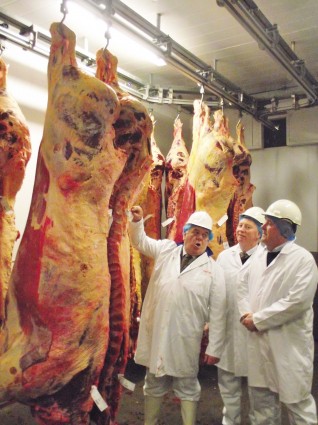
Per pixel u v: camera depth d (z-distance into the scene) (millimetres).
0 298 2424
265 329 2621
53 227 1891
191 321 2793
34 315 1866
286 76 5156
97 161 1938
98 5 2662
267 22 3219
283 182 5957
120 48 4270
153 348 2811
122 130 2230
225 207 3955
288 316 2551
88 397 1883
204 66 3959
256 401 2771
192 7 3461
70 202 1905
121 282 2105
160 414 3400
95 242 1919
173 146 4707
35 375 1811
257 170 6191
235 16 2928
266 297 2719
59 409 1841
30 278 1894
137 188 2299
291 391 2523
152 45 3311
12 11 3547
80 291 1858
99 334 1897
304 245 5758
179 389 2840
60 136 1933
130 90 4586
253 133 6133
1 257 2482
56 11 3527
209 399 3717
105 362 2066
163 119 6047
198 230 2943
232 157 3965
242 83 5402
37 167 2045
